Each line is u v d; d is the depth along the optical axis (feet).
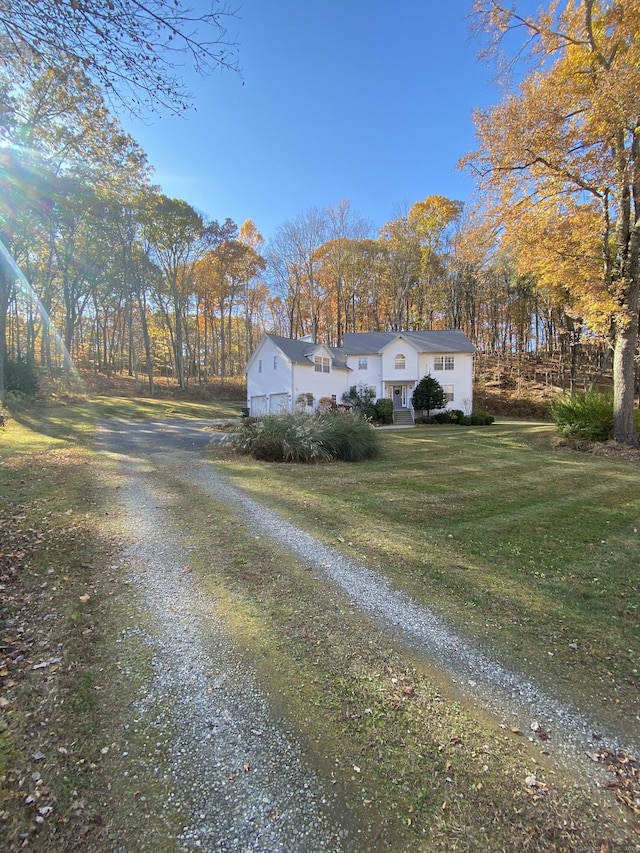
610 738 7.45
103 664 9.20
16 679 8.64
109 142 45.75
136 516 19.45
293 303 133.39
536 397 101.40
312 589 12.89
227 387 116.26
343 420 40.04
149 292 109.09
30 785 6.26
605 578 14.32
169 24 12.17
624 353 43.32
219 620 11.05
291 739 7.29
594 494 26.11
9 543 15.61
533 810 6.06
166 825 5.75
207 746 7.09
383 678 8.93
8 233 55.16
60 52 12.95
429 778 6.57
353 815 5.94
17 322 97.09
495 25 37.14
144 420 69.05
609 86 33.45
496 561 15.58
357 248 122.42
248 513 20.30
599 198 43.37
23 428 49.08
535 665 9.52
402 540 17.35
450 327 125.18
